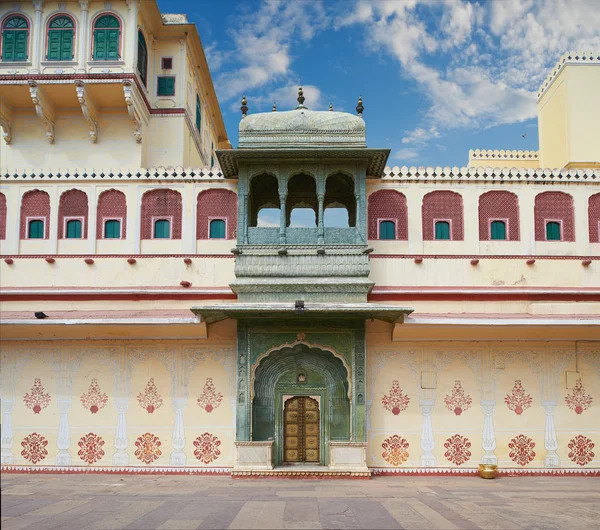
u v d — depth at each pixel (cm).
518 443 1075
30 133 1290
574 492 899
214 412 1073
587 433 1081
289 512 738
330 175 1105
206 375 1081
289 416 1078
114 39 1249
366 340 1092
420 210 1144
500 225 1150
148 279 1122
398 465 1064
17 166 1277
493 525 678
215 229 1145
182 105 1384
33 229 1152
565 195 1160
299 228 1080
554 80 1499
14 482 970
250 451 1026
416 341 1088
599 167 1395
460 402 1081
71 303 1114
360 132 1084
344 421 1060
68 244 1144
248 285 1048
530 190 1155
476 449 1072
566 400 1088
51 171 1163
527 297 1113
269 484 955
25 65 1234
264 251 1065
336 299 1048
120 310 1103
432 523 685
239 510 749
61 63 1234
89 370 1088
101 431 1073
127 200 1154
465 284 1120
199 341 1089
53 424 1077
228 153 1048
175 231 1145
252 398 1048
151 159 1357
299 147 1077
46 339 1091
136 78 1247
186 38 1406
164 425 1071
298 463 1062
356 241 1075
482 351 1095
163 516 716
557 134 1474
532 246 1138
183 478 1016
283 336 1060
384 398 1079
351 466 1020
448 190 1152
